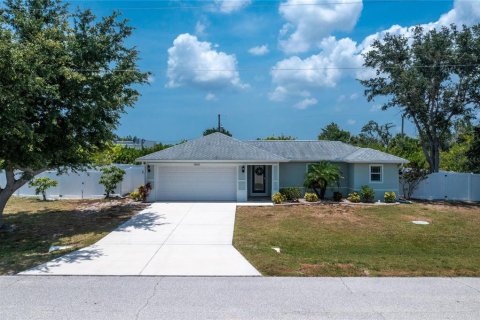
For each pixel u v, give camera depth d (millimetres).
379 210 19703
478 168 25000
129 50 16500
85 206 20328
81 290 7254
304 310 6219
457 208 20781
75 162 15820
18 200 22719
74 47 14531
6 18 13945
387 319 5852
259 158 21828
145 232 13828
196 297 6859
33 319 5801
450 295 6977
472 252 11695
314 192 23984
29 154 13000
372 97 27078
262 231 14281
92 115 14281
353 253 11305
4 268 8922
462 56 23828
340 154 25078
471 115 24906
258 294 7035
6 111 11328
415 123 26453
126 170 25578
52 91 12523
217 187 22359
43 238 13117
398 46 25922
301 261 9609
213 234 13555
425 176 24219
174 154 22172
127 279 8070
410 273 8516
